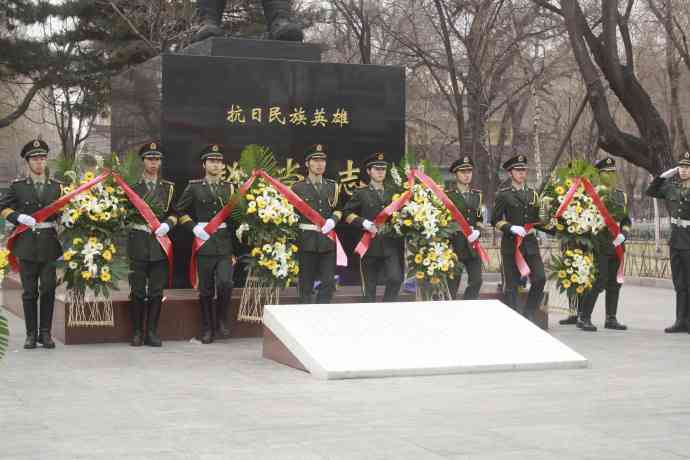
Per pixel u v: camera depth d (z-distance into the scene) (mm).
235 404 7094
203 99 11820
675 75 23281
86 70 27422
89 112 28203
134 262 10422
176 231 11852
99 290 10320
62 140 30141
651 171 18797
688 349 10422
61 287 12734
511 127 29031
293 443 5824
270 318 9352
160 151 10617
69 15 26750
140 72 12570
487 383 8133
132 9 26812
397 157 12680
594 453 5598
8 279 14750
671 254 12117
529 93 25688
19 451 5609
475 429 6234
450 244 11523
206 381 8156
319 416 6648
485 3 20438
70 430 6180
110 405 7043
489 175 24109
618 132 18812
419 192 11039
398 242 11234
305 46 12586
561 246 12320
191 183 10672
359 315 9344
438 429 6230
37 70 27500
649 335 11742
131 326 10773
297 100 12227
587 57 18516
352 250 12672
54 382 8078
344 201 12430
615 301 12461
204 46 12461
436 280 11008
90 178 10203
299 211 10836
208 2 12828
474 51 20797
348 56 26953
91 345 10516
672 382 8219
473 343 9125
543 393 7633
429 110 31594
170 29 25547
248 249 12047
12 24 27219
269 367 8945
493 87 22188
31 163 10172
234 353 9898
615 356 9859
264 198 10438
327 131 12367
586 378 8430
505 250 11930
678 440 5938
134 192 10344
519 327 9500
